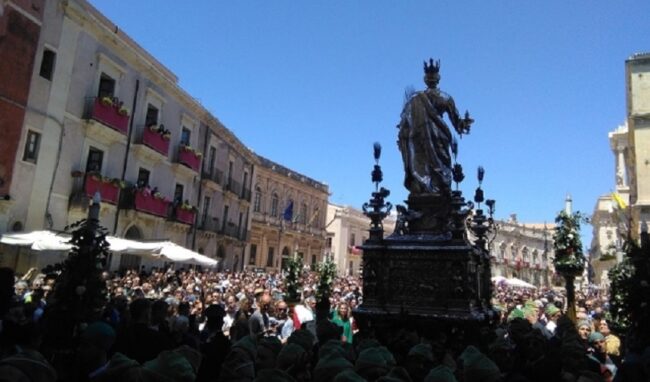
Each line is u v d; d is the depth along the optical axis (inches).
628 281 271.3
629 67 1031.6
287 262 599.8
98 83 821.2
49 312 223.5
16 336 151.6
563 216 544.1
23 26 673.6
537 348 178.2
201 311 426.9
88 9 800.9
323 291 603.8
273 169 1956.2
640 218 969.5
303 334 184.1
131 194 886.4
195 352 146.6
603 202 2063.2
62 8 740.0
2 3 637.9
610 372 213.9
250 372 141.8
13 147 664.4
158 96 983.0
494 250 3011.8
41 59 708.7
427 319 262.2
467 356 156.3
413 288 278.5
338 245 2522.1
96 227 247.4
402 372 140.3
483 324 267.4
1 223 649.6
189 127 1133.7
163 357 120.6
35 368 101.3
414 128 318.0
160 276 756.0
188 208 1082.7
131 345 191.8
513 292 1247.5
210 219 1266.0
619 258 733.9
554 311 500.1
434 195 303.1
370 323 278.5
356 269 2659.9
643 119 1003.9
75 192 770.8
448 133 317.4
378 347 167.0
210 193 1266.0
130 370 121.3
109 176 848.9
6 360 101.0
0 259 673.6
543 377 168.4
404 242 289.1
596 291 1437.0
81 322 221.8
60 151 745.0
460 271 268.2
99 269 241.4
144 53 968.3
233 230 1446.9
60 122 741.9
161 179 1018.7
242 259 1576.0
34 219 698.8
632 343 248.5
